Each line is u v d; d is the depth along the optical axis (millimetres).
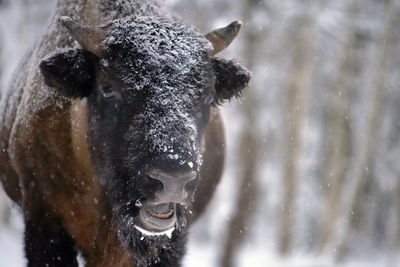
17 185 20141
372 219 96062
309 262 68125
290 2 65125
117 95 14531
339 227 88750
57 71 15336
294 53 68875
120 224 14922
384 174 91000
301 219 97438
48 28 19172
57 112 17234
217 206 79000
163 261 17172
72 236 17781
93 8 18047
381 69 76125
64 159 17344
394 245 85062
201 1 60469
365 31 76312
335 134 83062
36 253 17344
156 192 13203
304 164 93625
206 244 83562
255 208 68625
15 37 50125
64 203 17594
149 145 13352
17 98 19641
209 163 20797
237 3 63312
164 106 13672
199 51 14828
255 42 63875
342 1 70125
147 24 14906
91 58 15641
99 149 15508
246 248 73125
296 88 70562
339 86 77375
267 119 77312
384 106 86188
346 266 69812
